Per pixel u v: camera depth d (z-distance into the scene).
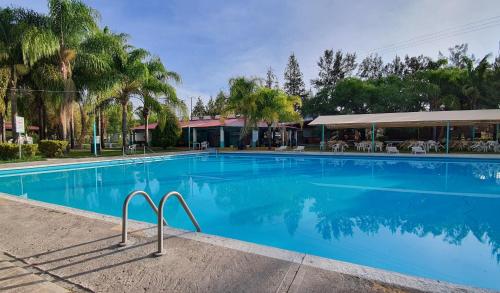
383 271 2.78
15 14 16.53
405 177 12.14
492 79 26.36
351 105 32.34
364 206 7.66
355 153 19.67
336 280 2.61
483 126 25.56
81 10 17.33
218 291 2.50
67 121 17.98
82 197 9.09
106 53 19.14
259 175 13.19
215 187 10.55
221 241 3.62
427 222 6.31
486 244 5.06
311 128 36.03
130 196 3.62
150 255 3.23
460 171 13.48
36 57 15.84
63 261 3.13
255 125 24.91
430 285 2.49
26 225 4.34
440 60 32.38
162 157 19.52
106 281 2.71
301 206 7.75
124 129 21.67
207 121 32.78
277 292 2.45
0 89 15.97
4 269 2.97
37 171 13.05
